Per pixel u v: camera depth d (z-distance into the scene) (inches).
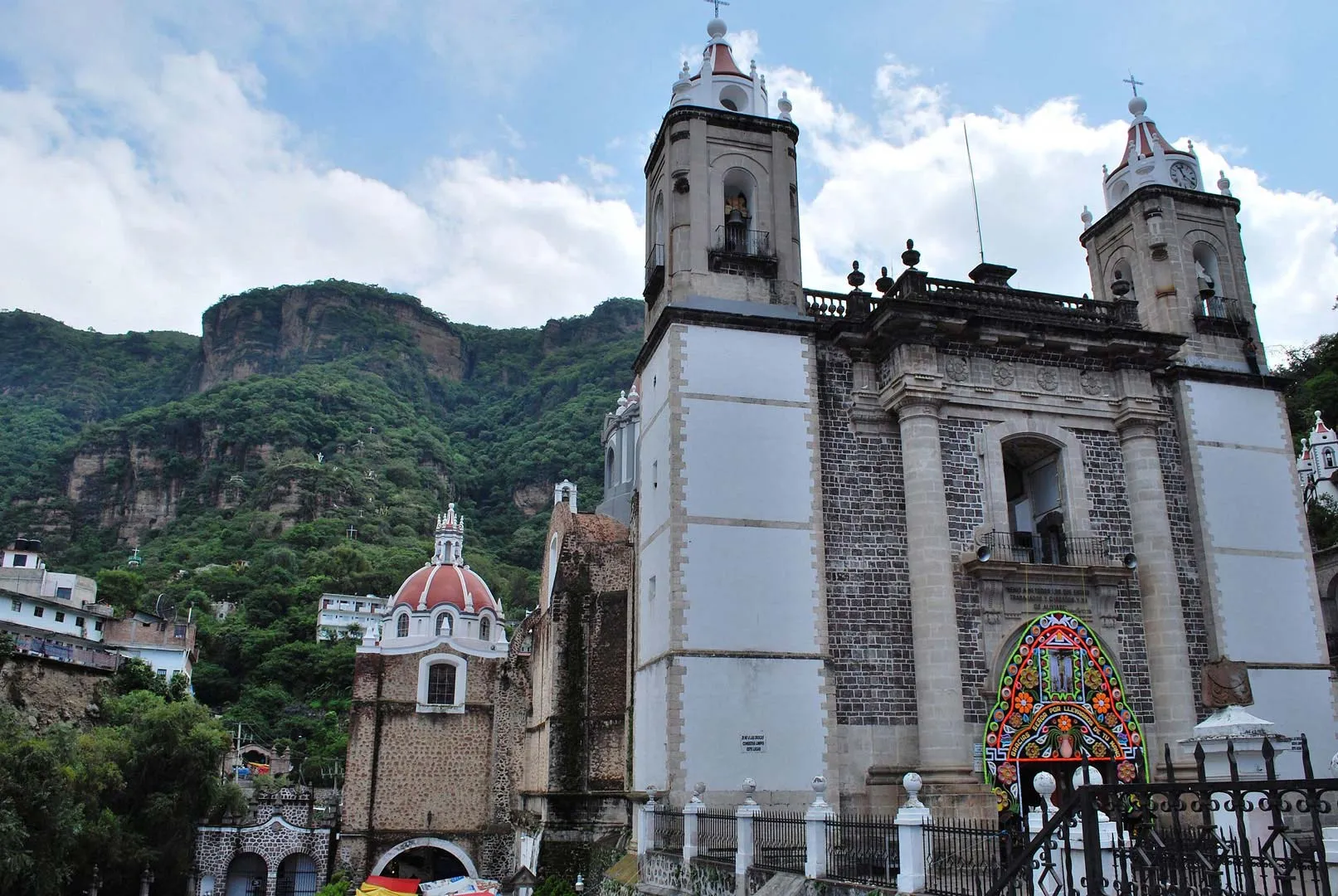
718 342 1279.5
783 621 1195.3
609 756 1831.9
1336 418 2901.1
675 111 1397.6
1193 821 1147.3
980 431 1304.1
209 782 2079.2
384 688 2618.1
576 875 1665.8
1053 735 1198.9
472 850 2529.5
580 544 1979.6
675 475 1216.2
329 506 6875.0
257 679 4722.0
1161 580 1282.0
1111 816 543.5
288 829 2541.8
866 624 1228.5
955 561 1242.0
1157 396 1437.0
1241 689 765.3
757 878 861.2
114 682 2240.4
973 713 1187.9
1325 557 2194.9
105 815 1760.6
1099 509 1330.0
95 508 7342.5
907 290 1312.7
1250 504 1414.9
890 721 1198.3
